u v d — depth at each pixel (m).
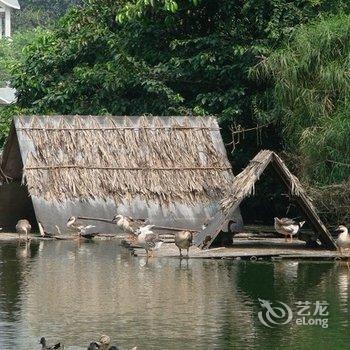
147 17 80.00
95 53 83.38
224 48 77.38
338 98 67.94
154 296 47.31
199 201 69.81
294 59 68.88
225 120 75.56
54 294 47.66
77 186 68.75
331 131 65.56
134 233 65.50
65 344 38.94
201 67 77.38
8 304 45.44
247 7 76.75
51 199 68.06
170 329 41.09
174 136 71.88
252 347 38.59
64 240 67.25
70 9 86.19
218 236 63.44
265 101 74.94
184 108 77.38
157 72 78.31
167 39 81.62
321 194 65.94
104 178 69.31
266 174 74.56
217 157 71.69
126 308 44.72
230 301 46.25
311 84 69.00
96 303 45.69
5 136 82.81
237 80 77.06
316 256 58.84
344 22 68.25
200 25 81.88
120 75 78.56
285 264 57.31
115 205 68.69
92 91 81.81
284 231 64.75
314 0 75.38
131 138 71.25
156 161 70.62
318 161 66.69
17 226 66.94
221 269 55.09
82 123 71.00
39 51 85.12
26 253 60.91
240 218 68.94
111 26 84.31
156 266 55.84
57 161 69.12
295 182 61.81
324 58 68.44
